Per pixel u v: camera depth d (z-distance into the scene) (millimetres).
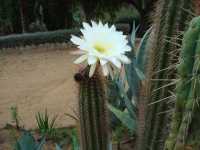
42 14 6125
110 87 1428
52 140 1879
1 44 4777
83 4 5953
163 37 749
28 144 1108
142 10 5715
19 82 3277
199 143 633
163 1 740
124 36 684
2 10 6004
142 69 1261
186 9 729
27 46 4816
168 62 756
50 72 3561
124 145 1566
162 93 766
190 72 610
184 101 624
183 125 632
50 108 2545
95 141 701
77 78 667
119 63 647
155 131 787
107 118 705
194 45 602
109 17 6195
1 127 2186
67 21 6176
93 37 667
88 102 676
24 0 5961
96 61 649
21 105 2652
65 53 4434
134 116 1216
